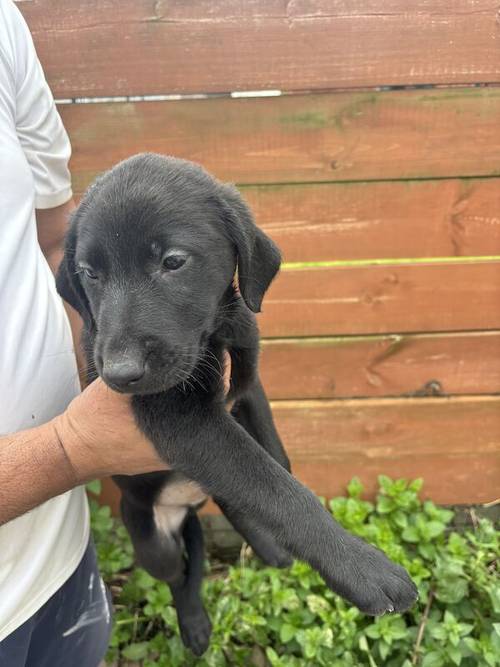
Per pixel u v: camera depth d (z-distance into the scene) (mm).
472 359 858
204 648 723
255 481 483
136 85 733
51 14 704
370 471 915
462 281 816
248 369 565
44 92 542
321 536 484
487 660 683
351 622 741
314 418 883
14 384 448
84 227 466
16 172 454
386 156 767
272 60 724
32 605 473
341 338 848
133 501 656
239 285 510
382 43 717
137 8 703
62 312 534
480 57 722
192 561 737
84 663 586
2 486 401
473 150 764
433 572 805
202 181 499
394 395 880
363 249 810
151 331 436
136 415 452
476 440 896
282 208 790
